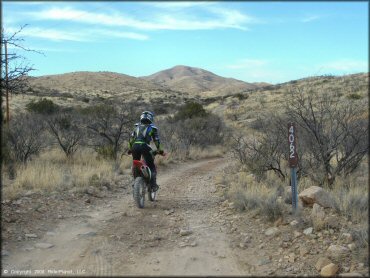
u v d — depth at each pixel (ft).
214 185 38.32
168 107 176.96
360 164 34.40
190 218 24.75
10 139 43.75
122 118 58.39
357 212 21.30
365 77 178.29
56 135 55.16
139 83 438.81
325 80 174.91
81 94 294.87
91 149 62.03
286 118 36.55
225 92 461.78
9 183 31.89
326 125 31.76
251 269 16.61
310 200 23.59
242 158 47.60
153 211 26.53
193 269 16.34
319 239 19.22
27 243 19.35
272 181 33.53
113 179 37.86
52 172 34.99
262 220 22.61
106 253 18.22
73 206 26.99
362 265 16.71
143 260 17.38
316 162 33.35
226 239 20.26
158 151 28.68
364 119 31.30
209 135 85.15
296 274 16.37
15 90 30.27
